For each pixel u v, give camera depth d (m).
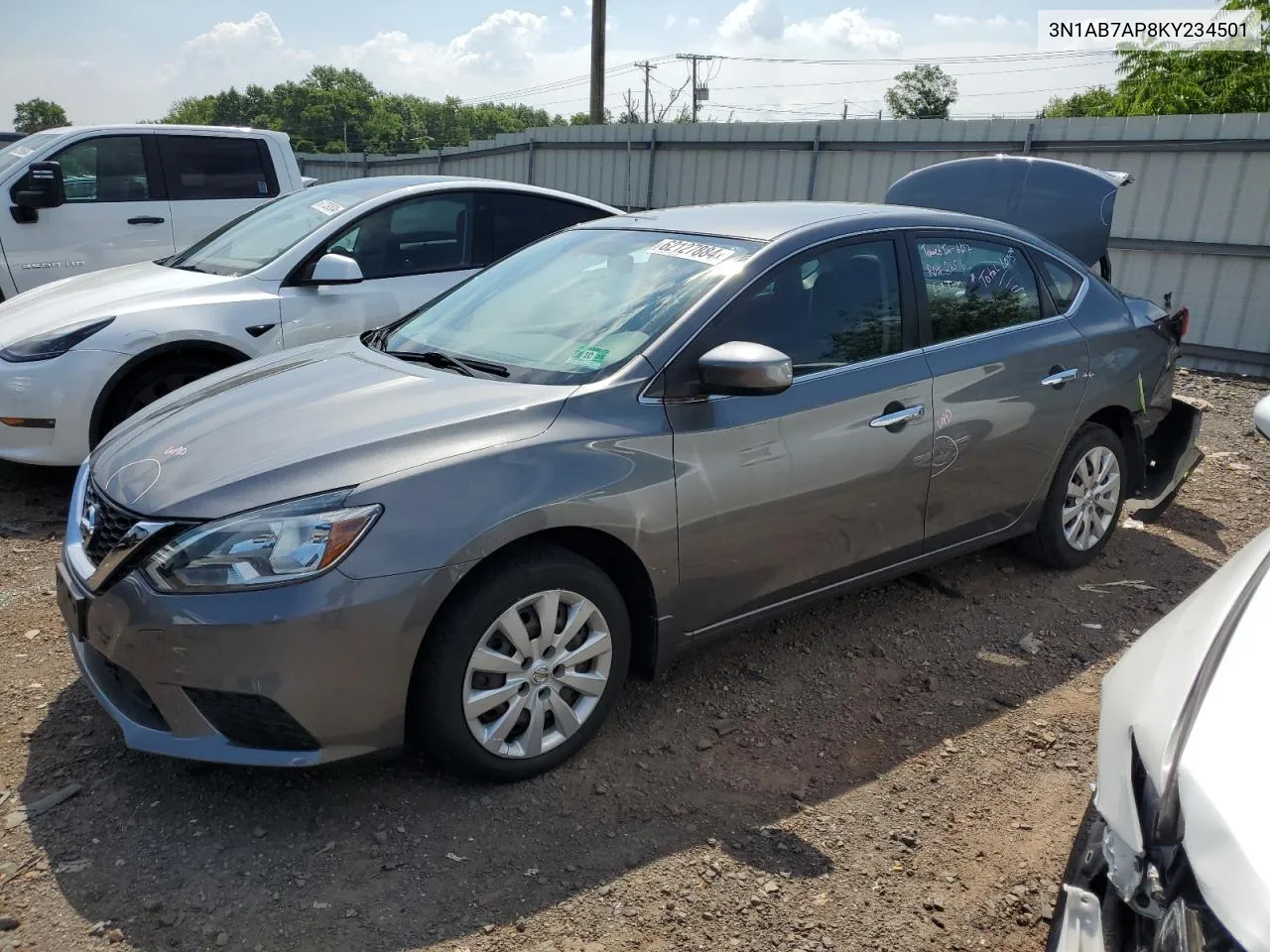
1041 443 4.34
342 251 5.94
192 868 2.70
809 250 3.66
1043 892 2.72
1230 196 9.81
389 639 2.72
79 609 2.85
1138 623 4.33
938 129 11.82
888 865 2.80
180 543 2.70
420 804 2.98
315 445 2.88
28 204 7.82
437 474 2.81
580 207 6.89
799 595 3.65
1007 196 5.96
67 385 5.16
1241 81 17.23
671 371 3.24
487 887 2.67
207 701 2.70
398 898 2.62
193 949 2.44
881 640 4.11
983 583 4.66
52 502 5.51
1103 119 10.54
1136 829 1.65
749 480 3.34
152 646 2.68
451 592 2.85
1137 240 10.51
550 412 3.05
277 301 5.67
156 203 8.49
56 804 2.94
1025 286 4.40
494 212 6.52
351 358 3.73
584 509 2.98
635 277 3.69
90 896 2.59
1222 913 1.44
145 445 3.15
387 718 2.79
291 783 3.06
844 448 3.57
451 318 3.98
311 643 2.63
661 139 15.23
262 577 2.63
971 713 3.59
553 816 2.95
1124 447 4.97
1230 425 7.86
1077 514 4.69
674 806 3.02
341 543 2.67
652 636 3.29
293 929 2.51
